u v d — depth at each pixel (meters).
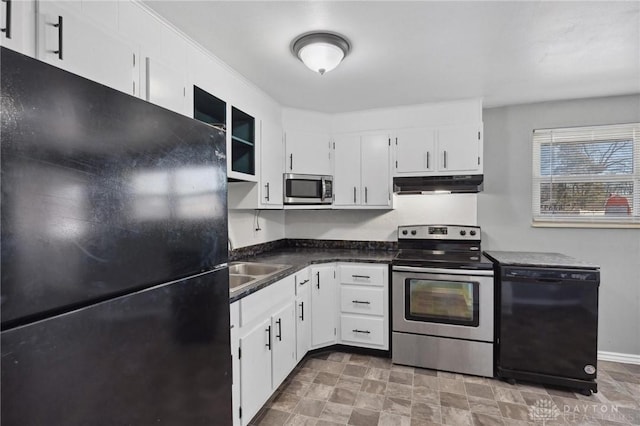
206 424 1.01
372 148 3.08
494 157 3.04
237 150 2.55
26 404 0.55
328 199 3.13
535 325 2.31
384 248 3.36
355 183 3.13
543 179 2.94
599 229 2.79
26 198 0.55
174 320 0.88
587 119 2.80
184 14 1.57
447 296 2.53
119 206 0.73
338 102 2.89
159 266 0.83
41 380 0.57
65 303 0.61
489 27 1.71
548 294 2.29
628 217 2.74
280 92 2.64
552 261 2.41
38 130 0.57
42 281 0.58
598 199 2.81
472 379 2.43
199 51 1.88
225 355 1.10
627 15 1.60
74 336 0.62
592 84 2.49
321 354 2.86
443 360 2.54
